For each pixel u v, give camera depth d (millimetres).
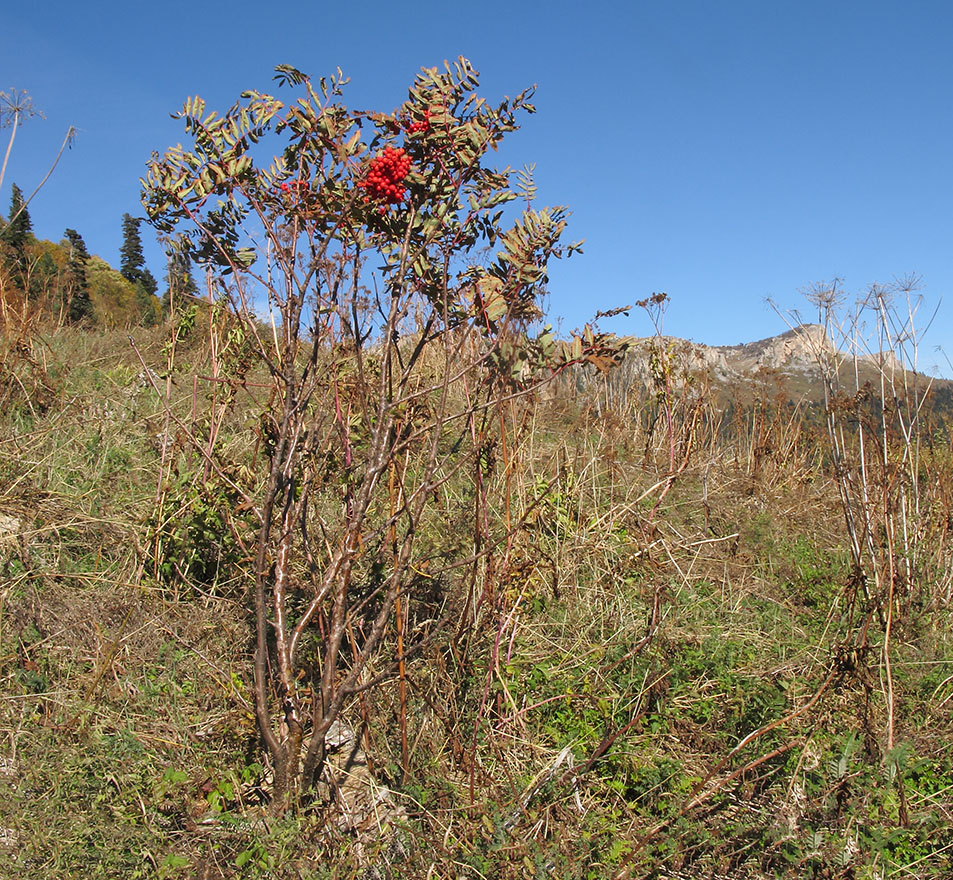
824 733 3146
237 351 3742
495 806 2605
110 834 2254
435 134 2350
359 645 3264
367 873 2346
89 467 4422
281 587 2549
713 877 2455
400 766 2783
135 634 3219
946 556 4707
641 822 2721
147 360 6184
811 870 2432
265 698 2494
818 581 4809
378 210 2451
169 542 3705
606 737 2979
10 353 5129
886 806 2832
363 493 2504
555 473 4832
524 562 3195
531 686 3371
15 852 2180
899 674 3670
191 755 2723
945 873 2525
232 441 4578
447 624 3430
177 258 2705
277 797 2459
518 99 2408
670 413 4578
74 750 2514
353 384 2922
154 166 2469
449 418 2555
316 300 2529
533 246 2414
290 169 2535
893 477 4504
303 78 2438
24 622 3197
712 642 3787
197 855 2271
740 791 2768
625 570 4336
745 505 5836
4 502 3799
